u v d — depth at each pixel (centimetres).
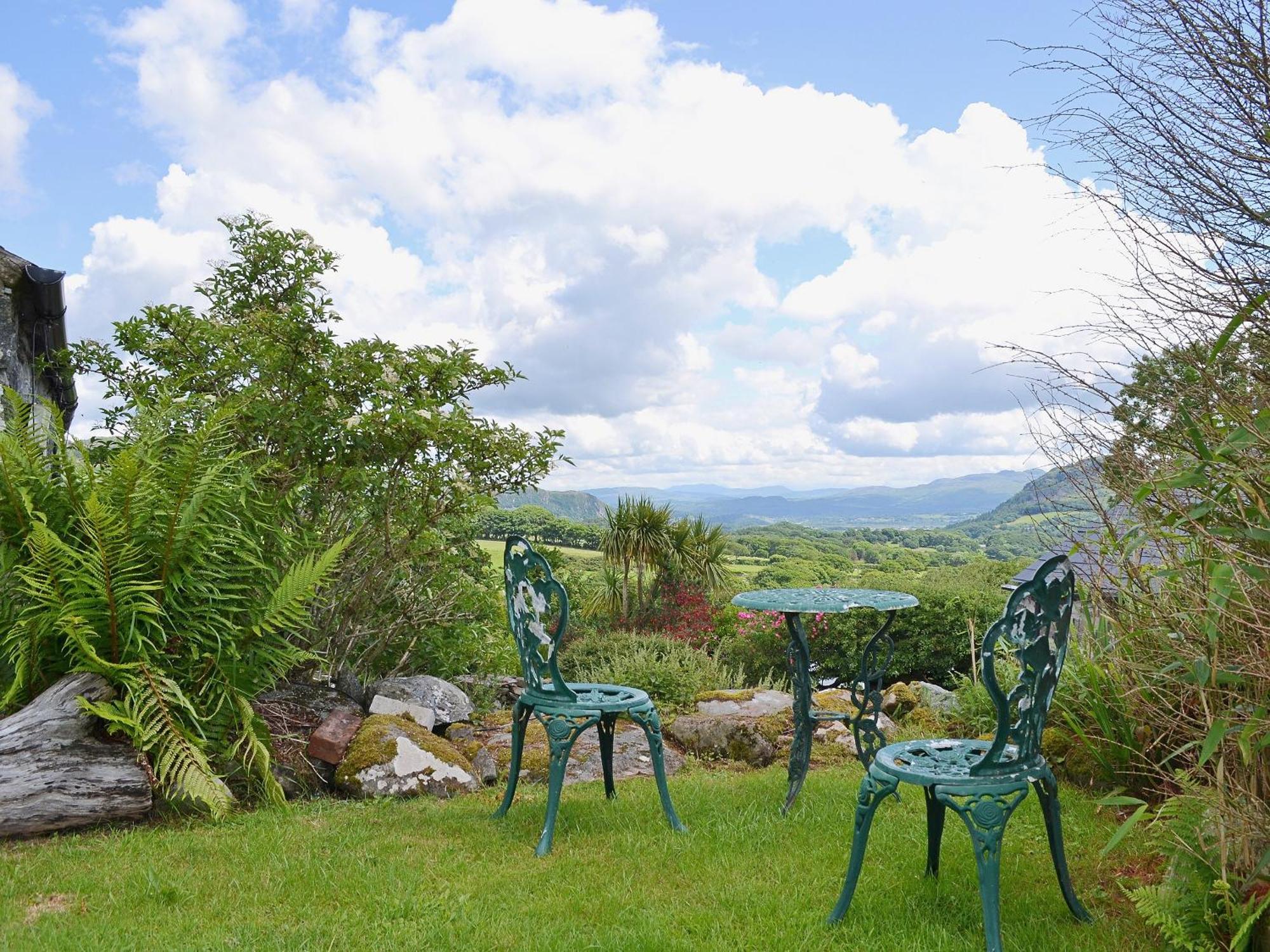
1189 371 291
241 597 562
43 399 770
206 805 506
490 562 892
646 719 470
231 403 643
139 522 528
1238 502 279
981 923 336
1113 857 396
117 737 505
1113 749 459
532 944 320
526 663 475
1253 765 296
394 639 812
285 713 620
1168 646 332
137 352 752
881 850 421
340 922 341
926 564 1638
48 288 755
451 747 600
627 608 1603
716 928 333
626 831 459
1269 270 258
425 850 432
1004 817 315
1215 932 285
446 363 728
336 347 728
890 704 753
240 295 812
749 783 568
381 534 754
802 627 510
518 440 769
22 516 533
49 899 369
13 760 458
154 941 321
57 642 520
